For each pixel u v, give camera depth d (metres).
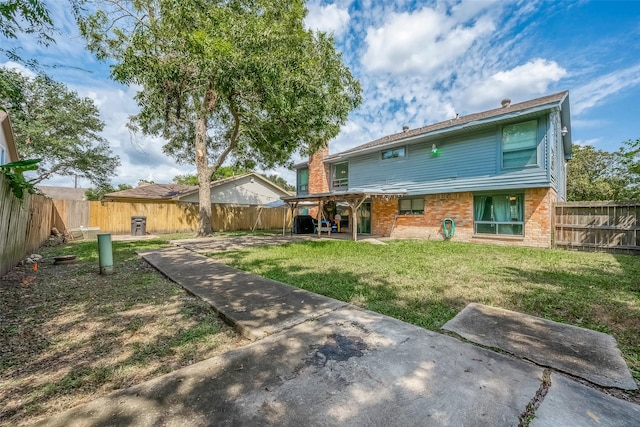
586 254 7.57
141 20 8.13
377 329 2.81
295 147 10.60
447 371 2.07
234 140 12.48
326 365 2.15
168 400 1.76
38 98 16.75
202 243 10.25
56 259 6.25
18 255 5.96
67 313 3.35
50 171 19.02
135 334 2.80
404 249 8.55
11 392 1.90
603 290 4.12
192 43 6.23
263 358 2.26
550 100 8.60
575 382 1.96
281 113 7.95
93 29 8.19
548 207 8.88
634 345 2.50
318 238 12.16
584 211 8.52
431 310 3.38
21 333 2.82
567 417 1.60
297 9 8.54
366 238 12.20
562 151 12.69
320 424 1.55
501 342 2.55
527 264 6.14
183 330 2.90
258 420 1.58
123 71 6.50
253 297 3.83
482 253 7.76
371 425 1.54
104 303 3.70
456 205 11.09
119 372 2.15
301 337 2.63
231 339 2.71
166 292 4.18
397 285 4.47
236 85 6.73
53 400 1.83
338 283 4.60
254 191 23.02
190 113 12.91
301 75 7.20
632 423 1.56
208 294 3.97
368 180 14.31
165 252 7.90
